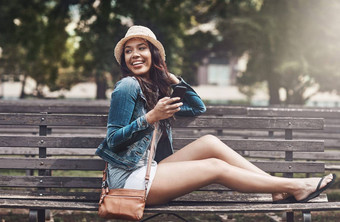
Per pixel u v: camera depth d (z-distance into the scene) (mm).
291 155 3619
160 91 3359
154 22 14000
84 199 3414
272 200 3389
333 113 4449
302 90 20172
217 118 3604
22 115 3480
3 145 3469
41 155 3516
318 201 3283
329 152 4852
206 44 20844
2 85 32125
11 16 15141
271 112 4348
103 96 17625
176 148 3656
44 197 3410
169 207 3086
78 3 14219
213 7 18203
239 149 3596
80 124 3510
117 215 2943
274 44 15508
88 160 3488
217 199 3418
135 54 3232
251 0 15641
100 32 13953
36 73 22203
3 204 3078
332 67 15609
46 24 16047
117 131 2975
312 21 15391
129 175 3035
